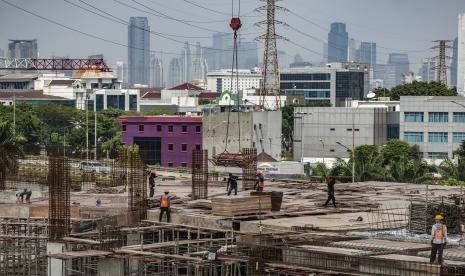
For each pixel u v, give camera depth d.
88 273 65.38
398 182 117.88
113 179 105.25
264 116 170.50
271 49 197.12
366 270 49.25
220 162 99.81
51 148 133.88
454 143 189.50
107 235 64.50
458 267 46.84
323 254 51.31
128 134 186.25
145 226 69.38
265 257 54.09
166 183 108.44
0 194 96.31
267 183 107.81
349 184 107.62
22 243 71.31
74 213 77.31
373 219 71.06
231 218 69.56
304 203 83.50
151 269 64.94
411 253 52.78
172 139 183.38
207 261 55.25
